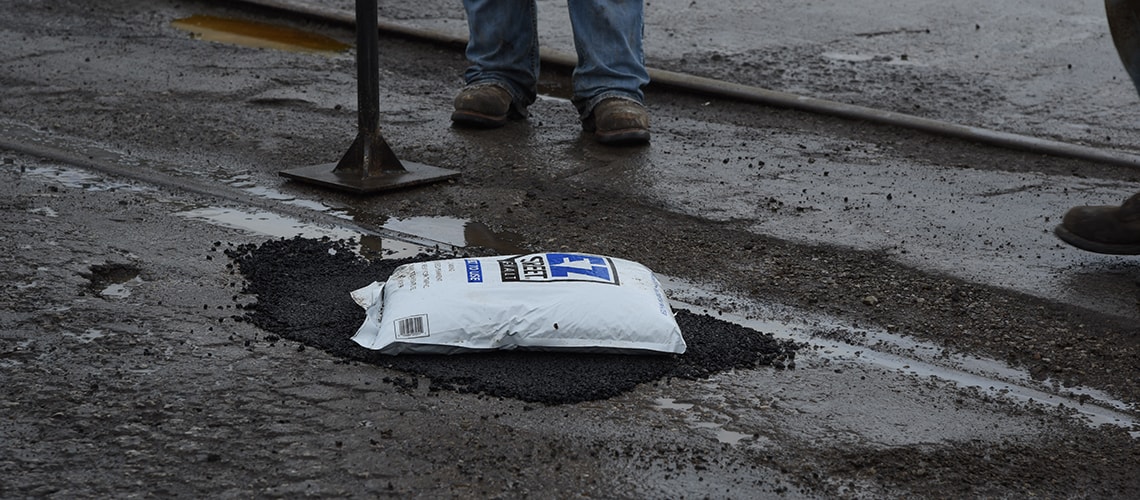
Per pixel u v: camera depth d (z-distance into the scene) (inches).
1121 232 156.1
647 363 126.3
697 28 315.6
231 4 337.1
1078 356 134.7
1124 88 264.5
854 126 233.9
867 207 185.3
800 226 175.8
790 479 106.0
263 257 154.2
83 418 112.1
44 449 106.6
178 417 112.7
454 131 223.8
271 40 303.1
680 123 234.8
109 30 305.9
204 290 142.6
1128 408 123.1
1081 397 125.0
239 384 119.3
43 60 271.0
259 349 127.0
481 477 104.0
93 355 124.7
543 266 129.5
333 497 100.6
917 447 112.7
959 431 116.1
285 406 115.3
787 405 119.6
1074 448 114.1
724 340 133.2
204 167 198.4
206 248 157.6
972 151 219.0
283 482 102.5
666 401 119.0
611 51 218.7
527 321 125.0
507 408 116.0
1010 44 303.7
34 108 231.3
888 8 345.1
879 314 144.9
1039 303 149.1
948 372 129.7
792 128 232.4
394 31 301.9
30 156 200.4
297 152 208.1
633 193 189.5
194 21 322.7
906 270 159.2
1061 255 166.2
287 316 135.7
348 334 131.1
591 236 170.1
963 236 173.0
